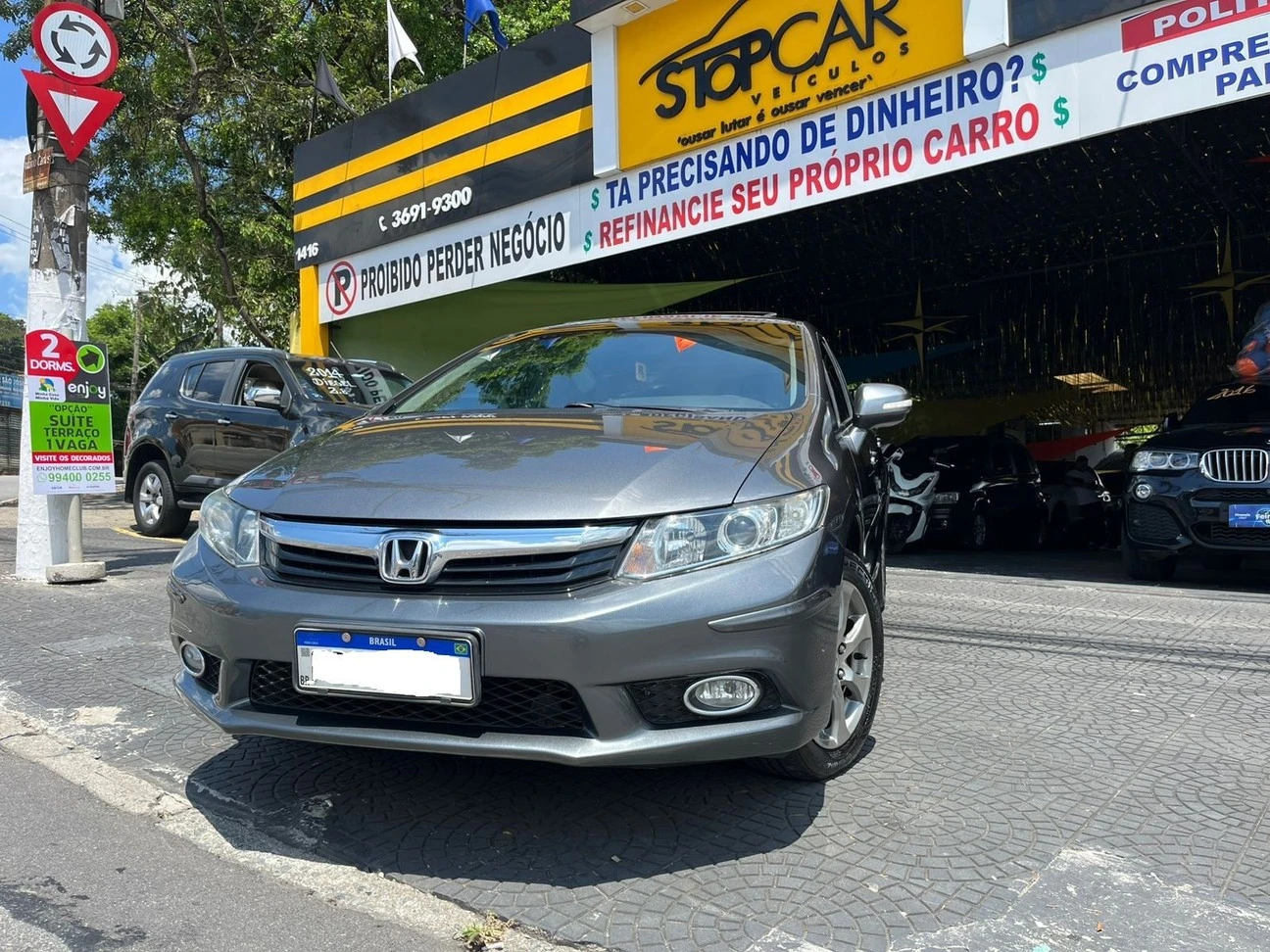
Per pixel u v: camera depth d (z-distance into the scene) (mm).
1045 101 7434
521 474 2535
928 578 8117
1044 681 4281
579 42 10734
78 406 6613
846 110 8617
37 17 6445
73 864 2428
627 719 2264
